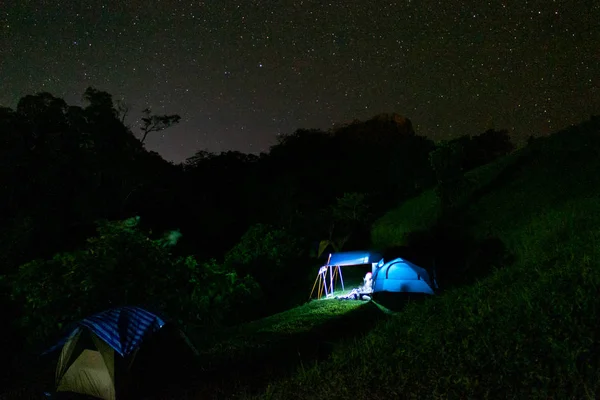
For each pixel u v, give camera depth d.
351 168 39.34
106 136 29.67
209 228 35.75
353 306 15.92
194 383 8.23
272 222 34.00
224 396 7.20
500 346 5.64
